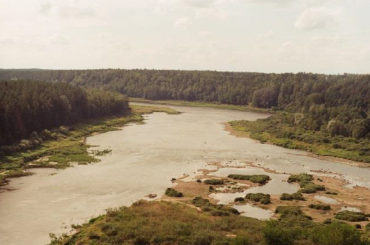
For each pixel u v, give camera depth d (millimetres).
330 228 50969
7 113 121188
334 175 106000
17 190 84250
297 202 82062
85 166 106125
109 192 84375
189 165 111125
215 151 130875
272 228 52562
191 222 62656
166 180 95375
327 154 129250
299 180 98188
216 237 54719
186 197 82750
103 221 62625
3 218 68250
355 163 120375
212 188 89812
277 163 117750
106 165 107875
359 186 95938
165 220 62156
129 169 104375
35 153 113812
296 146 140000
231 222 63844
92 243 53438
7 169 98750
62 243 55938
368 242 50531
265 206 78750
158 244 52969
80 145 131875
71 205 75562
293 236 53656
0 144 111938
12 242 58594
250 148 138000
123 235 55344
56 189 85500
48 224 65688
